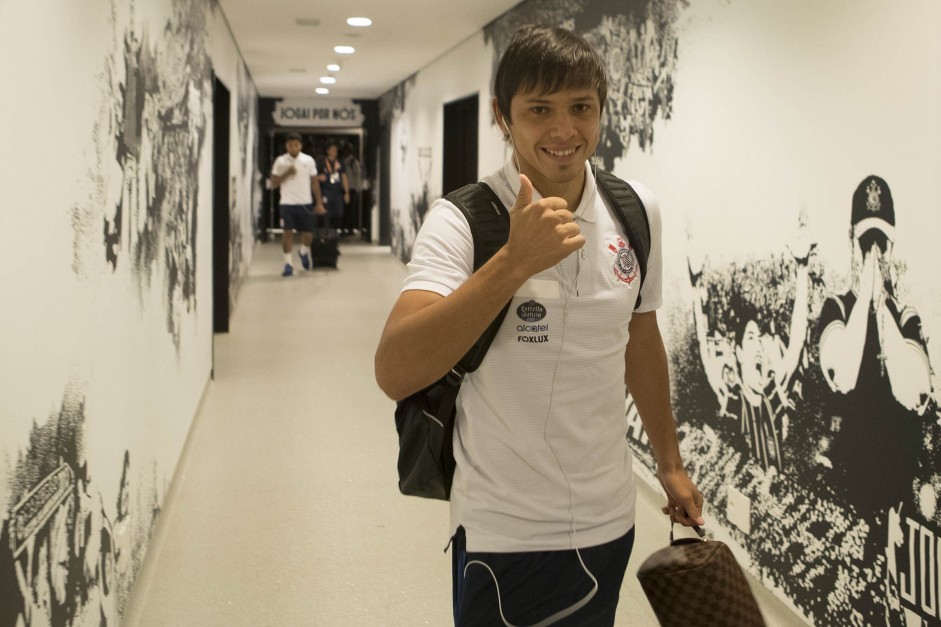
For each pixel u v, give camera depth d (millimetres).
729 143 3369
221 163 7945
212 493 4137
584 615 1555
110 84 2482
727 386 3445
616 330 1526
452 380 1484
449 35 8805
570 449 1492
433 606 3107
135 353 2914
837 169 2648
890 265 2402
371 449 4836
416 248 1459
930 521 2256
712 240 3553
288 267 12422
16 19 1646
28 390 1723
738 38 3271
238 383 6211
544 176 1454
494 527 1480
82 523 2162
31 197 1739
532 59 1380
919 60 2260
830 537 2730
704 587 1312
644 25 4254
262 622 2973
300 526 3783
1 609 1564
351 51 10188
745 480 3303
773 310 3064
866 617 2551
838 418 2676
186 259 4555
